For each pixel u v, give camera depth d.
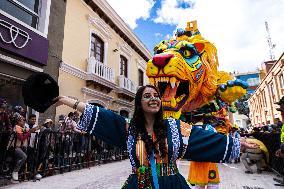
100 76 12.70
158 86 3.59
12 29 7.84
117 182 6.26
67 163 7.51
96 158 9.16
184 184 1.81
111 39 15.33
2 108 6.39
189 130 1.91
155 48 4.49
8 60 7.73
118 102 15.64
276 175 7.89
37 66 9.04
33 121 7.42
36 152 6.43
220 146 1.83
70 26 11.40
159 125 1.86
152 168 1.74
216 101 4.12
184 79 3.57
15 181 5.85
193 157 1.84
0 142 5.62
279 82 22.58
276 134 7.70
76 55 11.73
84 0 12.56
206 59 4.14
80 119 1.91
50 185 5.77
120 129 1.92
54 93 1.88
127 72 17.72
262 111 31.64
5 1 8.34
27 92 1.71
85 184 5.95
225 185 6.32
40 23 9.48
